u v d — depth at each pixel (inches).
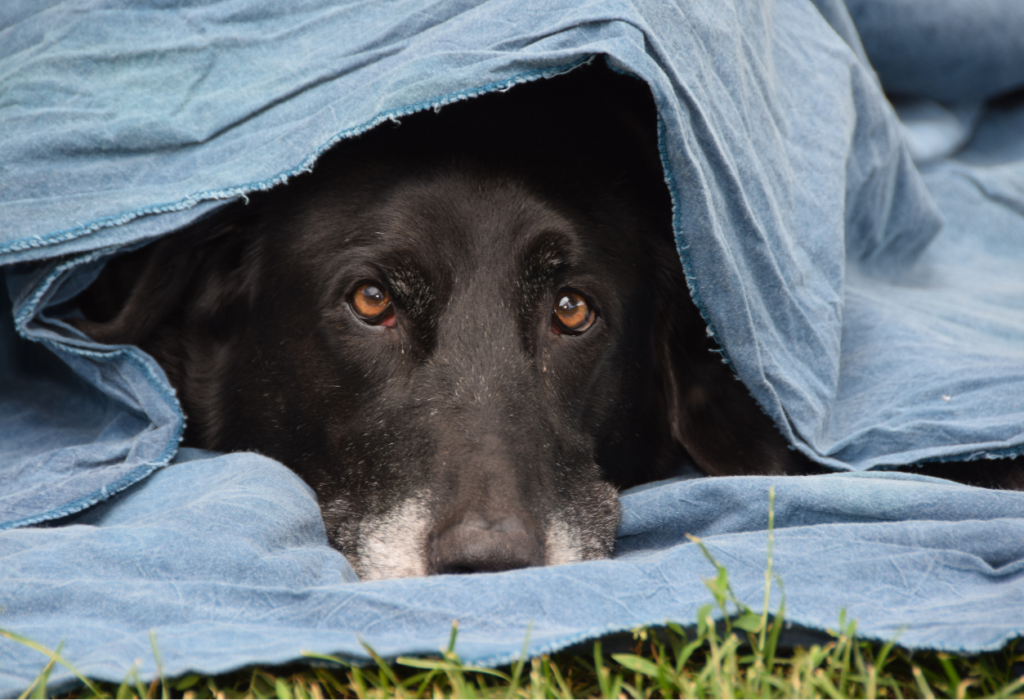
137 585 77.0
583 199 123.0
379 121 103.0
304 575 83.7
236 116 112.6
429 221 114.3
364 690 68.8
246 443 128.8
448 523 95.7
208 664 67.2
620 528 108.2
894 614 76.0
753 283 121.9
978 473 122.9
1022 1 215.3
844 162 149.9
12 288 116.5
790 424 123.3
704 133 109.9
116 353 110.7
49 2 124.1
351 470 113.1
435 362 110.7
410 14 113.7
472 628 73.7
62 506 98.1
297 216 121.6
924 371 134.9
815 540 84.6
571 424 118.4
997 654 74.0
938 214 189.2
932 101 231.0
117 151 112.5
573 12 103.5
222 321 132.9
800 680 71.0
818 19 169.3
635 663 69.1
